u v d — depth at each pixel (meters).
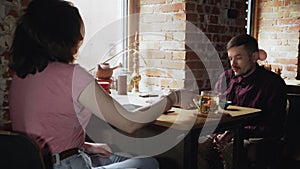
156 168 1.61
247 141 2.05
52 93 1.21
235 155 1.90
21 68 1.23
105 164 1.63
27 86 1.23
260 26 4.26
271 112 2.16
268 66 4.02
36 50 1.22
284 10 4.01
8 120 1.89
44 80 1.21
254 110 1.86
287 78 3.95
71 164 1.26
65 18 1.24
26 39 1.23
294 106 2.17
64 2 1.27
